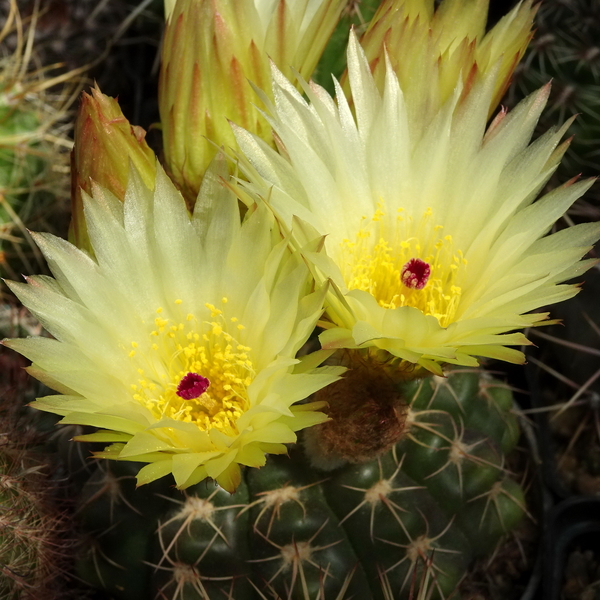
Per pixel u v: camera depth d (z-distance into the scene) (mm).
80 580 241
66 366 202
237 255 206
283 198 201
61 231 307
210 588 217
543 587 249
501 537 241
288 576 212
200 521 213
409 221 218
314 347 234
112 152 212
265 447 192
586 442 292
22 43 313
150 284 212
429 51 220
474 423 241
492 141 211
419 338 195
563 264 198
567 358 297
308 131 211
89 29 337
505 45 229
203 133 222
